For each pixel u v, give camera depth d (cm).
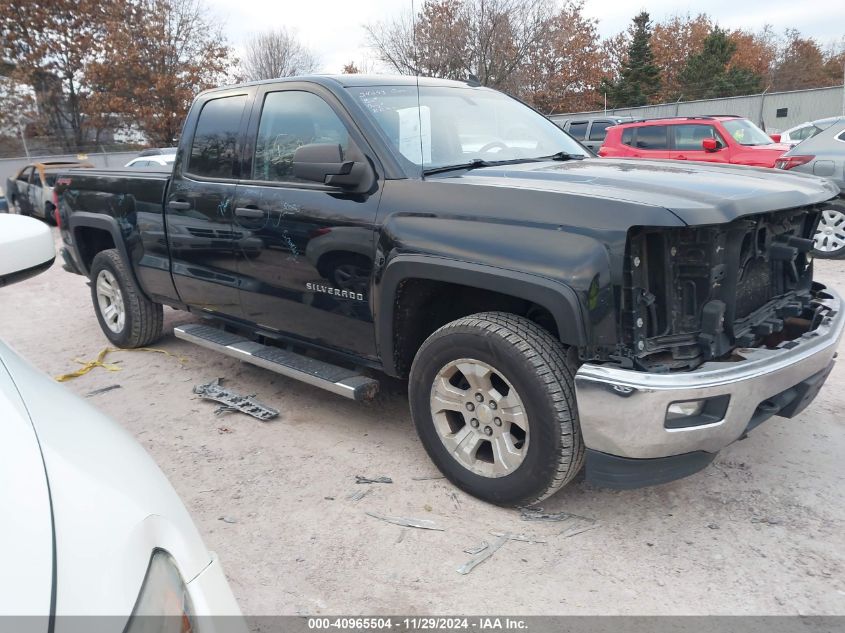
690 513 303
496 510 310
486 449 324
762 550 275
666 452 259
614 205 257
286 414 427
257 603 255
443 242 297
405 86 391
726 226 267
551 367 273
